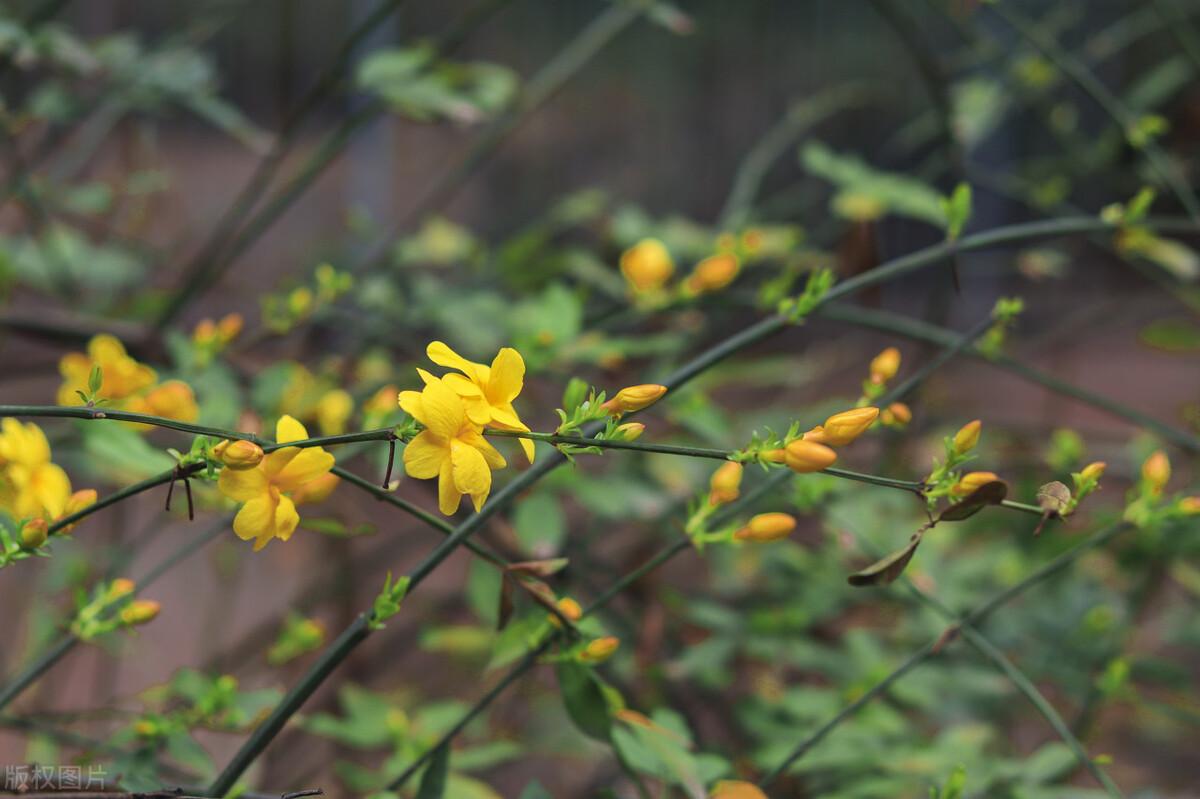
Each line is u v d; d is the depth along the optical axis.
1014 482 1.28
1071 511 0.74
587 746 1.23
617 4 1.21
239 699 0.87
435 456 0.72
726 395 1.72
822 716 0.99
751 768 1.02
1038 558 1.21
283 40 2.16
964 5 1.35
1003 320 0.90
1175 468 1.36
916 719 1.21
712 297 0.95
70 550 1.40
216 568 1.68
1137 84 1.43
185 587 1.89
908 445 1.31
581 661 0.82
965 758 0.95
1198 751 1.42
